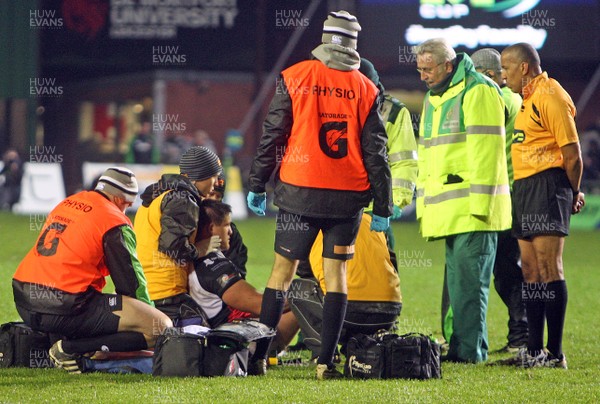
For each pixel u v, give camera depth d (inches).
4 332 972.6
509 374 957.2
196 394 816.3
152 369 928.9
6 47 4094.5
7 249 2230.6
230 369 912.9
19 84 4114.2
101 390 833.5
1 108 4168.3
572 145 995.3
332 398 807.7
